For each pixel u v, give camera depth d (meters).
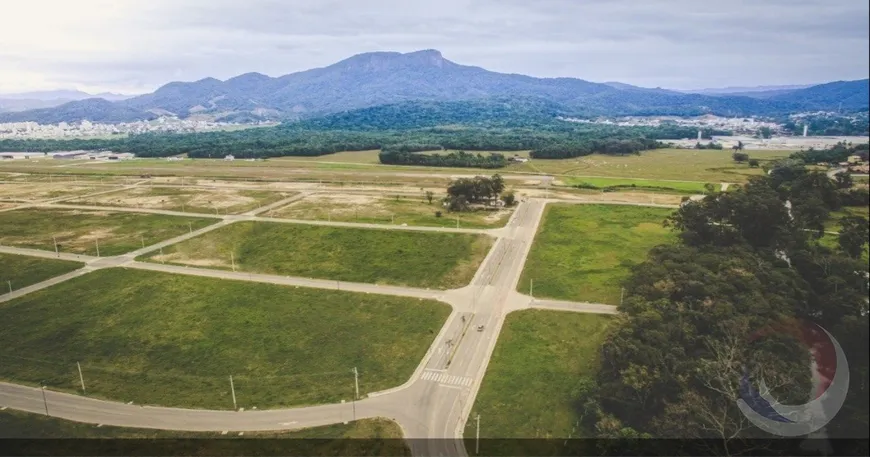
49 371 101.00
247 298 131.25
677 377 78.62
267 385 95.50
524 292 132.38
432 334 112.06
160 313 124.12
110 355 106.81
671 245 135.88
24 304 128.62
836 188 95.25
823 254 94.00
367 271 148.38
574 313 119.50
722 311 87.31
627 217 198.62
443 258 157.62
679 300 100.62
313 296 131.75
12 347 109.75
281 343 110.31
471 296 130.50
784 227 118.81
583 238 174.25
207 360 104.31
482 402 89.12
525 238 175.62
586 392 87.12
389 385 94.44
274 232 186.25
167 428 83.56
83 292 135.50
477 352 104.88
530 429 82.38
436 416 85.56
